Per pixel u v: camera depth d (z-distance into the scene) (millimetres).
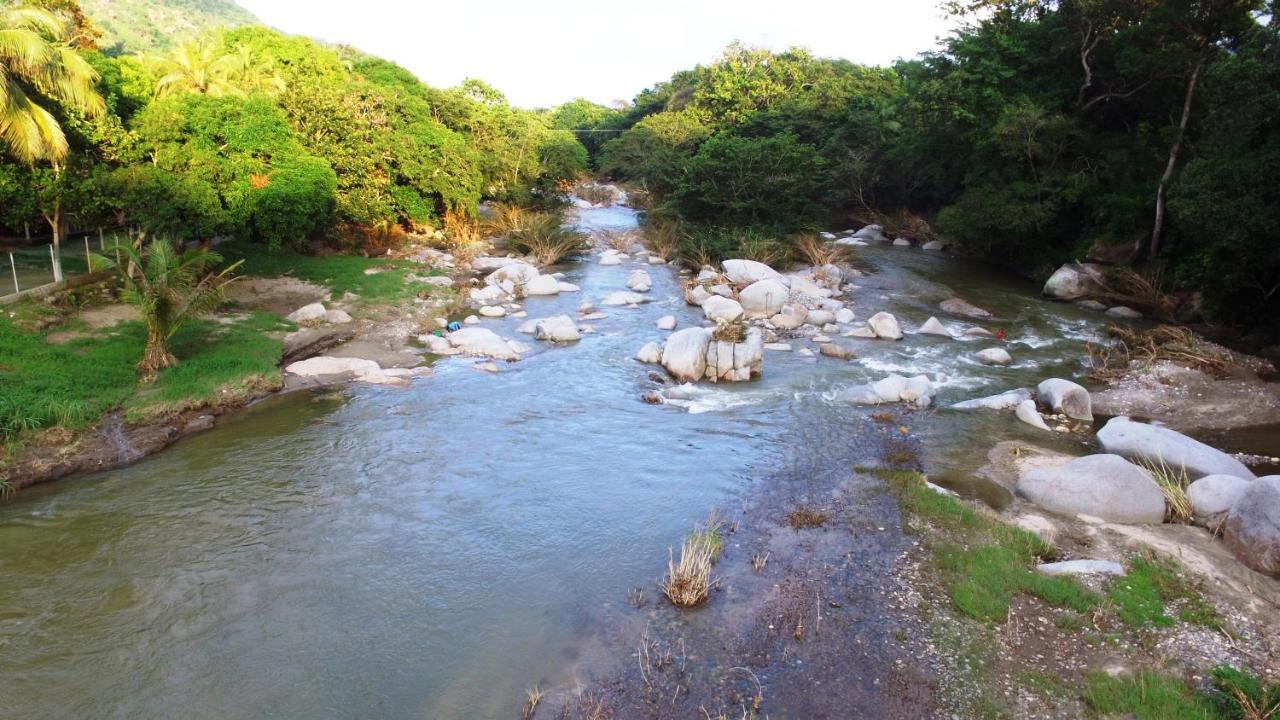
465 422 18953
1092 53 37000
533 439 17984
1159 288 30625
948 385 22234
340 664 10164
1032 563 12258
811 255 39812
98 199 24406
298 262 33594
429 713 9242
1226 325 27500
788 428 18797
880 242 49781
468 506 14680
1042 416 19703
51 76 22500
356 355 23891
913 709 9078
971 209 38719
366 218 37438
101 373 18859
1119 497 13984
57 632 10734
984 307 32062
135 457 16344
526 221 44750
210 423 18297
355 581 12109
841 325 28938
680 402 20594
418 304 29766
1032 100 37594
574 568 12547
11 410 15898
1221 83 24344
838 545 13055
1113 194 34625
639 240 48406
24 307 21516
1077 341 27016
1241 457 17016
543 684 9742
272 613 11258
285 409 19531
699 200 44531
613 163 75875
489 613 11320
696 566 12234
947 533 13305
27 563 12438
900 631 10570
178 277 19938
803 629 10711
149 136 27094
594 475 16094
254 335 23656
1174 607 10867
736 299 32125
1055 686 9320
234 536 13414
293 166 30703
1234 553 12438
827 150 56656
